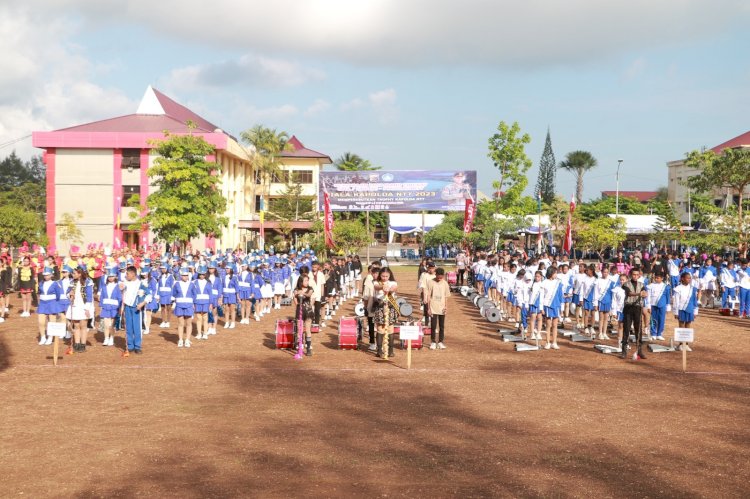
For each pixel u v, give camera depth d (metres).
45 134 55.94
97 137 56.09
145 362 15.64
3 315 24.03
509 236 65.44
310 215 71.25
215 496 7.43
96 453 8.91
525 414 11.05
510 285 24.22
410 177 48.69
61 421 10.46
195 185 44.69
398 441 9.52
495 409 11.38
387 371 14.73
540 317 17.86
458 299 33.94
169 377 13.92
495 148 46.84
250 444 9.34
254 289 23.39
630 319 16.53
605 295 19.27
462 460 8.70
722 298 28.64
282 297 30.77
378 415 10.94
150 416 10.80
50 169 56.78
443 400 12.01
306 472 8.22
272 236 72.62
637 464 8.59
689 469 8.41
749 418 10.85
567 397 12.29
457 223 65.12
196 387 12.99
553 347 18.00
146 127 59.44
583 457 8.86
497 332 21.50
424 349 17.89
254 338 19.61
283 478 8.00
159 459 8.68
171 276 21.86
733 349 18.06
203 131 59.53
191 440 9.50
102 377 13.88
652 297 19.00
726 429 10.21
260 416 10.83
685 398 12.24
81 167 56.91
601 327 19.66
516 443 9.46
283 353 17.03
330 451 9.05
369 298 17.61
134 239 57.41
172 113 68.12
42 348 17.58
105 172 56.81
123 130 58.38
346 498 7.39
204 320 19.20
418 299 32.78
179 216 43.94
